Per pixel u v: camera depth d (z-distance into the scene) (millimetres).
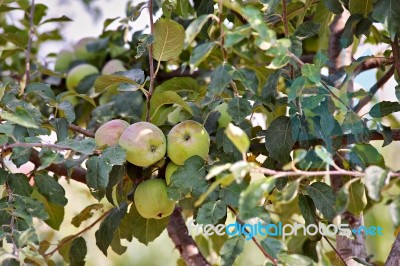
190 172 1779
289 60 1569
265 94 1866
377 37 2559
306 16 2602
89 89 2852
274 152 1846
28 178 2137
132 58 2963
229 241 1690
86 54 3100
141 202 1895
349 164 1946
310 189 1806
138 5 2654
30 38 2611
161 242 4367
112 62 2902
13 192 1850
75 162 1780
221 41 1579
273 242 1677
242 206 1387
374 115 1884
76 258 2207
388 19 1678
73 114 2023
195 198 1780
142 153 1812
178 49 1917
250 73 1811
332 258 2520
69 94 2121
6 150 1910
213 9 2018
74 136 2682
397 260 1771
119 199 1986
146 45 1862
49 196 2033
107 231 1987
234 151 1826
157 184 1881
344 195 1406
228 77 1577
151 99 1951
